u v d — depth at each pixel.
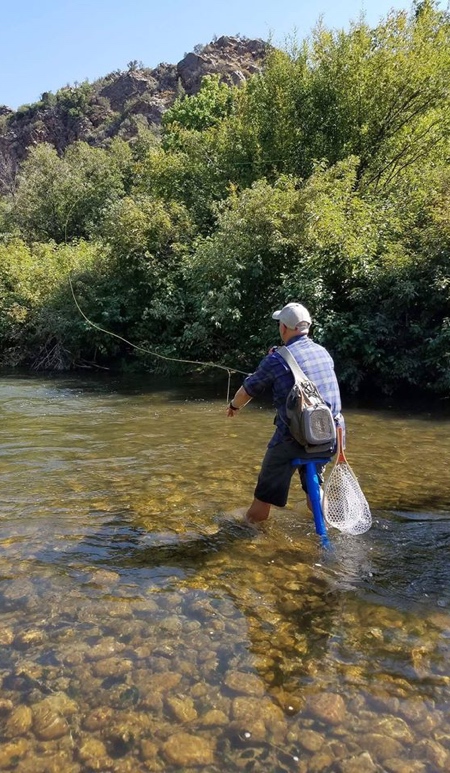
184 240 15.77
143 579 3.25
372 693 2.31
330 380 3.86
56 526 4.01
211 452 6.15
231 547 3.72
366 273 10.54
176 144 23.73
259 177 16.59
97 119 105.06
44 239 34.12
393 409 9.19
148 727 2.13
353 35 15.84
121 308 16.58
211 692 2.32
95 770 1.95
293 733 2.11
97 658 2.51
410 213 11.49
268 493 3.91
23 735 2.09
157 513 4.29
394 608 2.97
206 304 12.47
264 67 17.77
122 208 16.45
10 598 3.00
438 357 9.98
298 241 11.60
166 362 14.81
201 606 2.96
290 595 3.09
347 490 3.97
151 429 7.45
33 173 36.25
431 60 15.03
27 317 17.62
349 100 15.88
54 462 5.70
